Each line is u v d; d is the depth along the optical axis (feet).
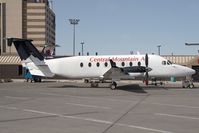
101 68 130.82
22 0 501.56
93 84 138.21
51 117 54.70
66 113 59.67
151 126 45.16
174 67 127.65
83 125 46.39
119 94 102.01
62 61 133.39
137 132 40.88
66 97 92.12
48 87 136.77
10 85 153.58
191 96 94.43
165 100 82.94
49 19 546.67
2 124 47.57
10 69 233.55
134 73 120.98
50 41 557.33
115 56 130.82
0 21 497.46
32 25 504.02
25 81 206.28
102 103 76.43
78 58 132.98
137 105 71.97
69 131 41.83
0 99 87.10
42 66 134.21
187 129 42.80
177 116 54.95
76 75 133.39
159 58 127.95
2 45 492.13
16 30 497.87
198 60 198.08
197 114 57.41
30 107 69.36
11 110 64.54
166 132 40.86
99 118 53.11
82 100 83.66
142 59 128.98
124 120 50.72
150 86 142.20
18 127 44.93
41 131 41.91
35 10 505.25
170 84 162.30
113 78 122.83
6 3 499.51
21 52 135.33
